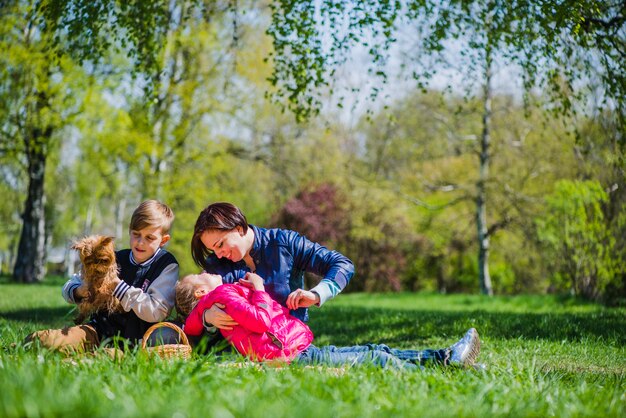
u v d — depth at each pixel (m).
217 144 22.89
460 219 30.00
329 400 2.83
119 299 4.44
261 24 20.14
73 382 2.78
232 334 4.28
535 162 24.47
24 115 19.67
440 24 10.75
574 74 10.06
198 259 4.66
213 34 19.39
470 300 18.14
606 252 13.91
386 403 2.80
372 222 27.75
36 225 22.91
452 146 26.64
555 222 15.45
